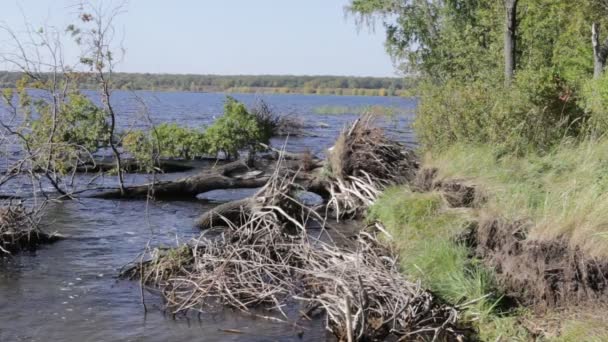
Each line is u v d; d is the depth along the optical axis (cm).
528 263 862
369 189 1619
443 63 2683
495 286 885
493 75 1898
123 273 1090
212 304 972
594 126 1430
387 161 1739
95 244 1283
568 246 829
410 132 2002
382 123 1866
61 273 1096
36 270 1109
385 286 910
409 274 977
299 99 13825
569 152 1292
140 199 1736
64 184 1848
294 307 963
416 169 1672
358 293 855
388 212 1334
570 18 2275
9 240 1223
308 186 1741
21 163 1420
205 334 863
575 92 1620
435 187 1363
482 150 1418
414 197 1314
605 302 780
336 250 1095
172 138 2550
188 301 967
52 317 905
